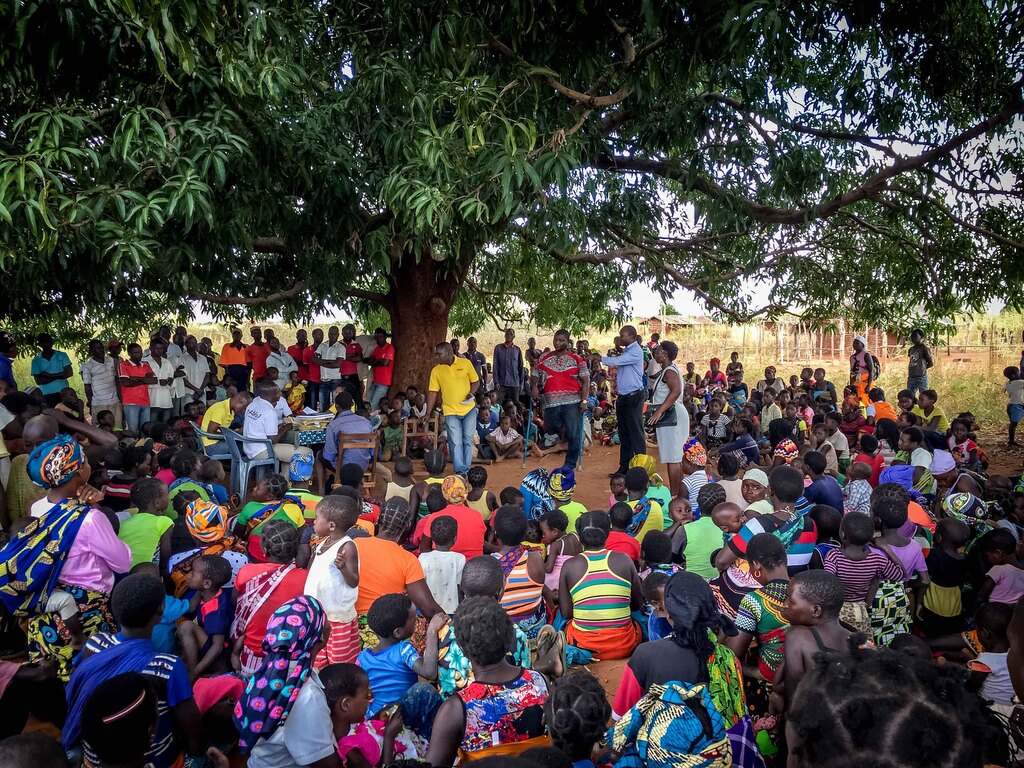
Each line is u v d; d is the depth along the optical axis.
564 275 16.14
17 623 4.56
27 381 17.86
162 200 6.02
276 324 26.34
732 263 14.95
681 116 9.86
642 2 5.72
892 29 8.55
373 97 8.25
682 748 2.74
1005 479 6.80
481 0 5.97
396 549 4.53
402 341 14.30
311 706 3.04
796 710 1.57
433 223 6.54
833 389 15.10
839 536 4.98
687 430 8.97
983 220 11.69
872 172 11.27
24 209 5.39
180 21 4.53
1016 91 8.95
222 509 5.94
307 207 8.98
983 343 22.95
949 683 1.51
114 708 2.47
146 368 12.21
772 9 5.61
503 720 2.90
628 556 4.91
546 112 7.15
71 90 6.04
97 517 3.95
